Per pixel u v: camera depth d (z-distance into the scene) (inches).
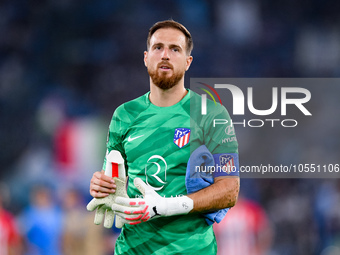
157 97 589.3
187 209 551.8
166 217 570.9
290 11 2731.3
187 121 578.9
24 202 1798.7
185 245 570.9
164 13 2600.9
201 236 577.0
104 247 1343.5
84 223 1321.4
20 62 2532.0
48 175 1840.6
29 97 2427.4
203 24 2623.0
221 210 584.7
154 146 576.4
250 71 2605.8
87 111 2283.5
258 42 2659.9
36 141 2181.3
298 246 1739.7
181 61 579.8
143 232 579.5
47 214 1294.3
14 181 1908.2
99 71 2493.8
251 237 1441.9
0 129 2244.1
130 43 2536.9
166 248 572.1
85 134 2022.6
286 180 1889.8
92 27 2586.1
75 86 2470.5
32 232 1286.9
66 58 2544.3
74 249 1312.7
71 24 2593.5
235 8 2672.2
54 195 1482.5
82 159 1973.4
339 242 1713.8
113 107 2345.0
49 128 2185.0
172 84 577.6
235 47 2625.5
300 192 1883.6
